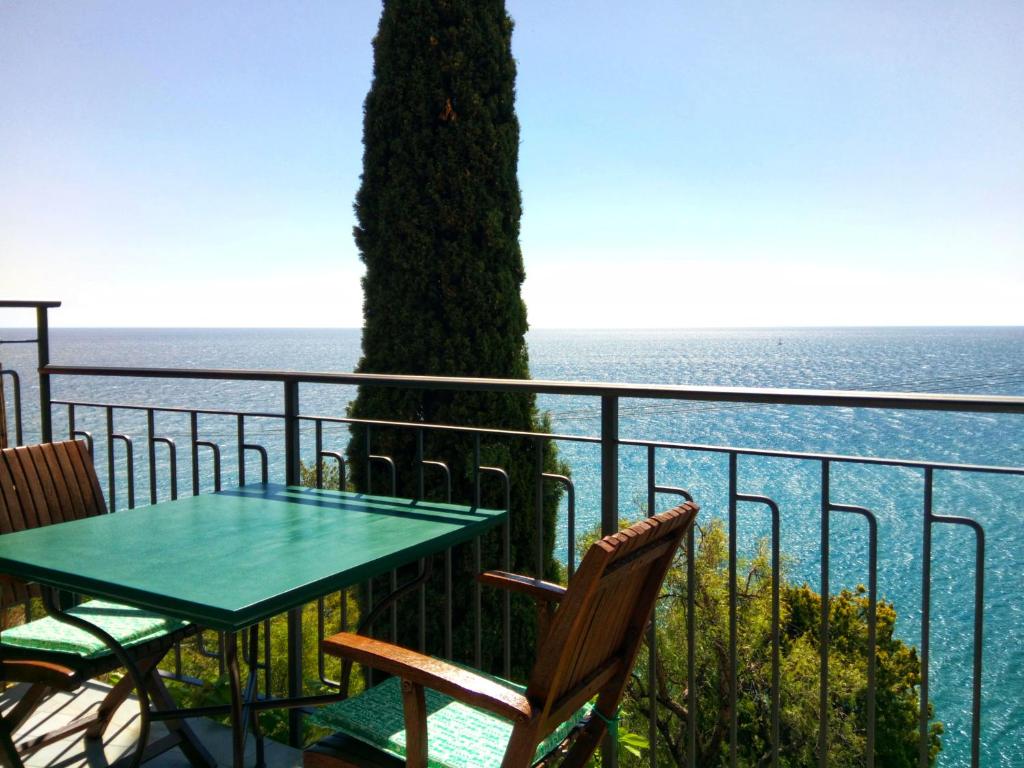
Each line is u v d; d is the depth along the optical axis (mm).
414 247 4980
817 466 20953
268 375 2578
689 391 1832
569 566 2215
